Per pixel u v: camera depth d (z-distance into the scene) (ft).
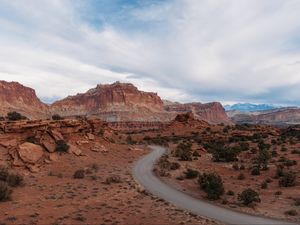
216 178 132.46
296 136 358.02
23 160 151.33
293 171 172.65
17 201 102.17
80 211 95.09
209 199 120.88
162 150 305.94
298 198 118.93
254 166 190.70
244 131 432.66
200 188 141.69
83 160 188.34
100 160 201.87
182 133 459.32
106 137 290.15
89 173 160.76
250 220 94.32
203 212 102.58
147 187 140.56
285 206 109.19
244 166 194.90
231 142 355.97
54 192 117.39
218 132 439.22
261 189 136.87
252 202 113.50
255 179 159.33
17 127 178.09
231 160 226.17
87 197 113.39
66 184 132.46
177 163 203.00
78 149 200.64
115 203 107.96
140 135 462.19
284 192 129.59
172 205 110.01
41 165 157.79
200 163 221.25
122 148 268.62
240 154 249.75
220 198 121.80
